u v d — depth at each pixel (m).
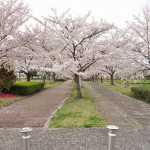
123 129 6.61
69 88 28.50
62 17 14.60
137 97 15.47
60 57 13.84
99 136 5.88
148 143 5.35
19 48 13.84
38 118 8.57
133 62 15.59
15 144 5.38
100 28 14.01
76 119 7.88
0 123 7.74
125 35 15.53
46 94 19.58
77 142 5.41
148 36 14.87
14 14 12.59
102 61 15.48
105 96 16.88
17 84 18.66
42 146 5.18
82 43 15.27
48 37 14.88
